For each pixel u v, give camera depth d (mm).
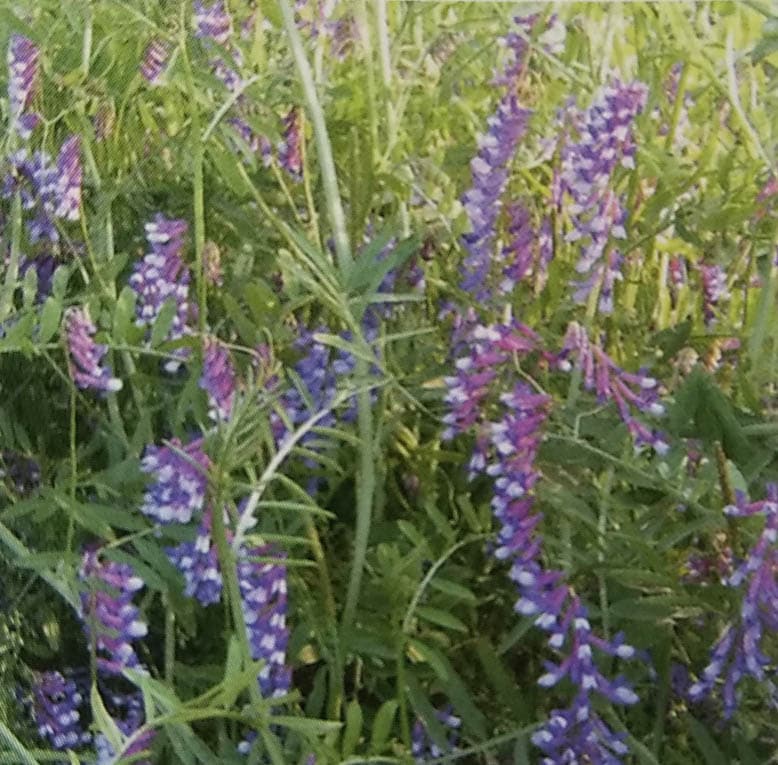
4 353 552
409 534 457
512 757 458
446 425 516
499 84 574
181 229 513
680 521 459
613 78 510
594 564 436
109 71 603
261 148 582
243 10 616
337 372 501
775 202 521
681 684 449
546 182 570
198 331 503
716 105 603
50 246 566
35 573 489
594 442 471
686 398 444
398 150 588
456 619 449
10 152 566
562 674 414
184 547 447
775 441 453
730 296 557
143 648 494
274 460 445
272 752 410
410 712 477
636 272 554
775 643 422
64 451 559
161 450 438
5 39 604
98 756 438
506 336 451
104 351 482
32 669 516
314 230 536
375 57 622
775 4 549
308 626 460
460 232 551
